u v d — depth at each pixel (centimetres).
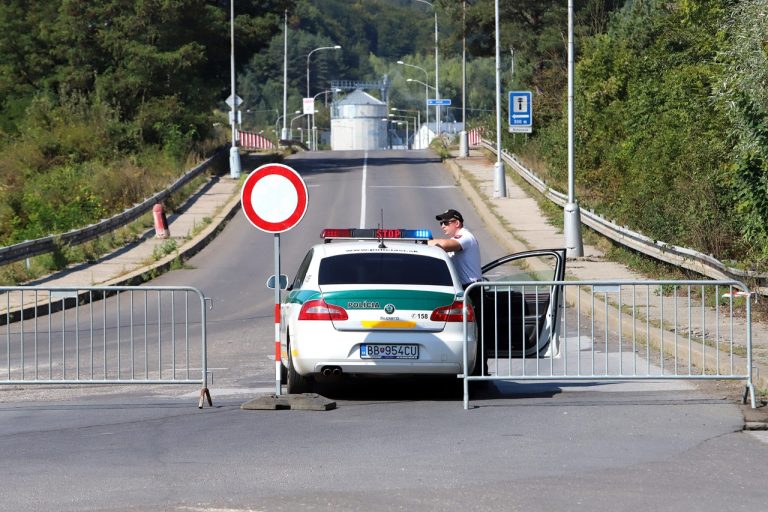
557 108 12900
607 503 1689
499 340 2920
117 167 11112
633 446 2108
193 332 4216
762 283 3969
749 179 4019
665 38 8394
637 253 5853
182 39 13925
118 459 2047
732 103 3928
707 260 4409
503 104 13925
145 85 13400
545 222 8219
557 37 14475
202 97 13850
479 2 15725
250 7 15262
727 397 2645
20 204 8656
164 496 1758
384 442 2178
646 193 5994
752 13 3919
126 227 8288
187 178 11206
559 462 1977
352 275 2698
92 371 2881
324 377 3117
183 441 2214
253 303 5144
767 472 1891
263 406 2584
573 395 2764
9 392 2931
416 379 3091
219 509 1675
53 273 6109
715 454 2031
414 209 9556
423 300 2644
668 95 6638
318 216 9219
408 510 1656
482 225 8544
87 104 13238
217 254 7300
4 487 1833
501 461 1991
